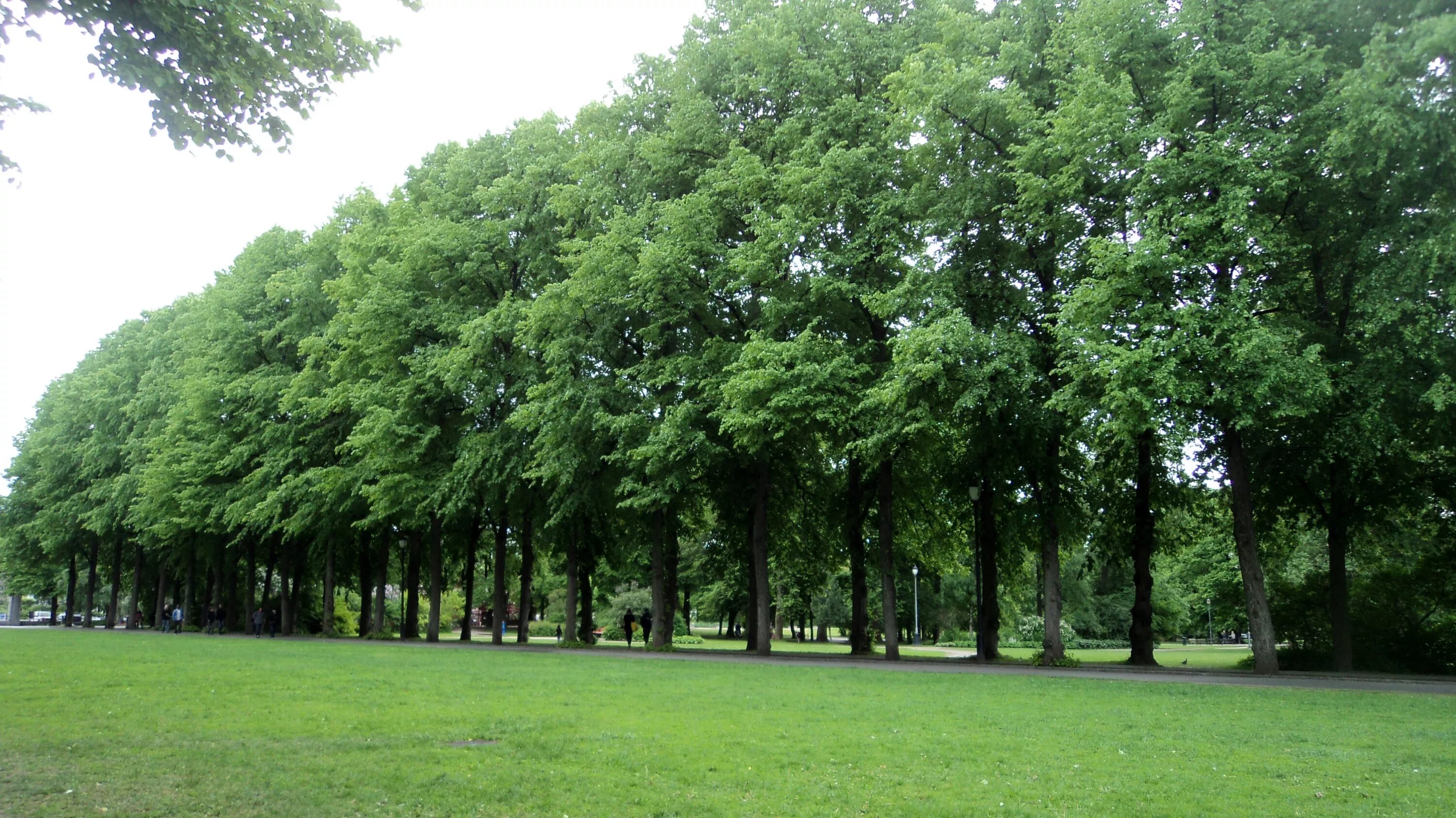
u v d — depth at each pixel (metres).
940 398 22.59
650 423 28.06
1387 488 24.38
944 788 8.39
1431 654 26.02
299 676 17.67
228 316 42.78
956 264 24.58
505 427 32.69
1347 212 20.75
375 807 7.37
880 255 24.48
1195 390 18.11
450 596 73.31
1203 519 29.45
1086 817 7.45
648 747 10.09
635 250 27.83
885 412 22.98
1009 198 24.23
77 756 9.13
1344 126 17.80
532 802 7.60
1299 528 28.50
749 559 35.22
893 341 21.97
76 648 26.58
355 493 36.09
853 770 9.11
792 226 24.62
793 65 27.16
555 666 21.80
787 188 25.52
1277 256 20.44
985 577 29.72
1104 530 30.28
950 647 54.31
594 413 28.30
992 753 10.14
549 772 8.70
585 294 28.30
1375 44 16.91
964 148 24.36
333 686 15.83
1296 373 18.03
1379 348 19.61
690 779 8.57
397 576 59.78
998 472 26.12
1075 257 22.94
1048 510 25.25
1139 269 19.08
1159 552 32.53
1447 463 24.27
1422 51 15.82
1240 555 21.95
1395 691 17.28
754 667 22.75
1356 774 9.19
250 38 11.02
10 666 18.80
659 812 7.41
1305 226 21.34
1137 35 20.92
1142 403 17.89
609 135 31.94
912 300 22.97
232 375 42.44
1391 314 17.98
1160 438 19.30
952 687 17.61
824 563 37.38
